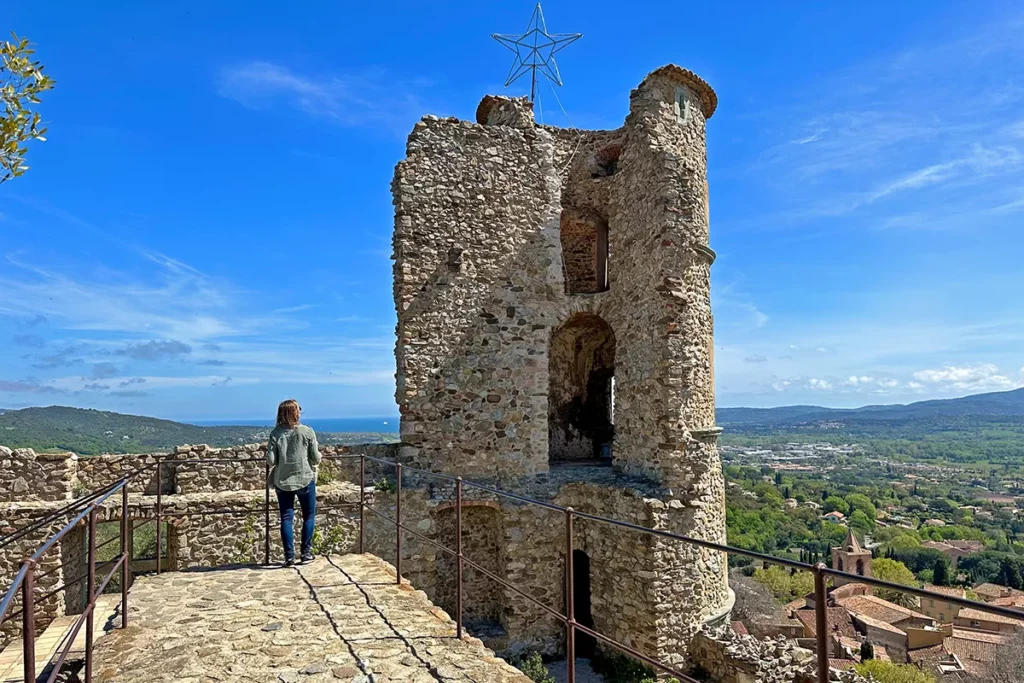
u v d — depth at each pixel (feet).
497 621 42.16
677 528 37.42
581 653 41.60
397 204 43.19
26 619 10.44
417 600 21.66
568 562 14.93
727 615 40.81
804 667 31.76
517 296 44.93
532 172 46.32
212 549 33.60
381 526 38.04
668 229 39.34
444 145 44.16
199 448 37.27
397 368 43.14
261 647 17.15
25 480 34.30
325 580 24.13
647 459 40.06
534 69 55.16
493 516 43.16
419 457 41.60
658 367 39.24
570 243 55.47
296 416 27.63
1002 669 60.23
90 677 14.69
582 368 55.11
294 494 27.02
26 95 16.33
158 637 17.97
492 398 43.45
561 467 46.39
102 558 46.16
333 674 15.38
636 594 37.14
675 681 35.42
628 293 42.88
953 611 121.08
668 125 42.70
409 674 15.42
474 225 44.34
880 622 97.76
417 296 42.57
